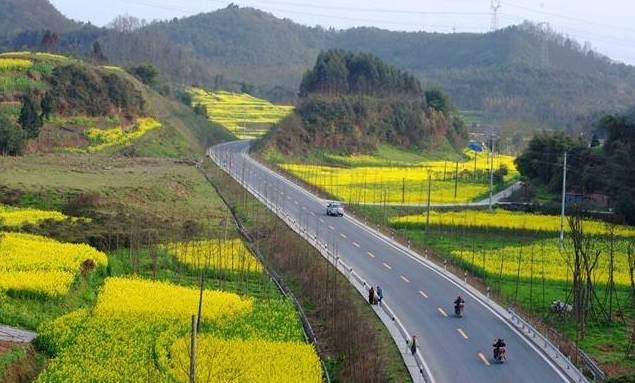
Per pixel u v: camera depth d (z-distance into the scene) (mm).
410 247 141125
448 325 97125
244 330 88688
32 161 189250
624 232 160250
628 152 199125
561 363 84688
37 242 115312
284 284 112500
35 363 75812
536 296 114500
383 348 86562
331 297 101188
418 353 86125
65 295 95062
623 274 125625
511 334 94688
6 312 85750
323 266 118000
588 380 78938
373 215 172250
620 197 180875
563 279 122250
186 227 138250
